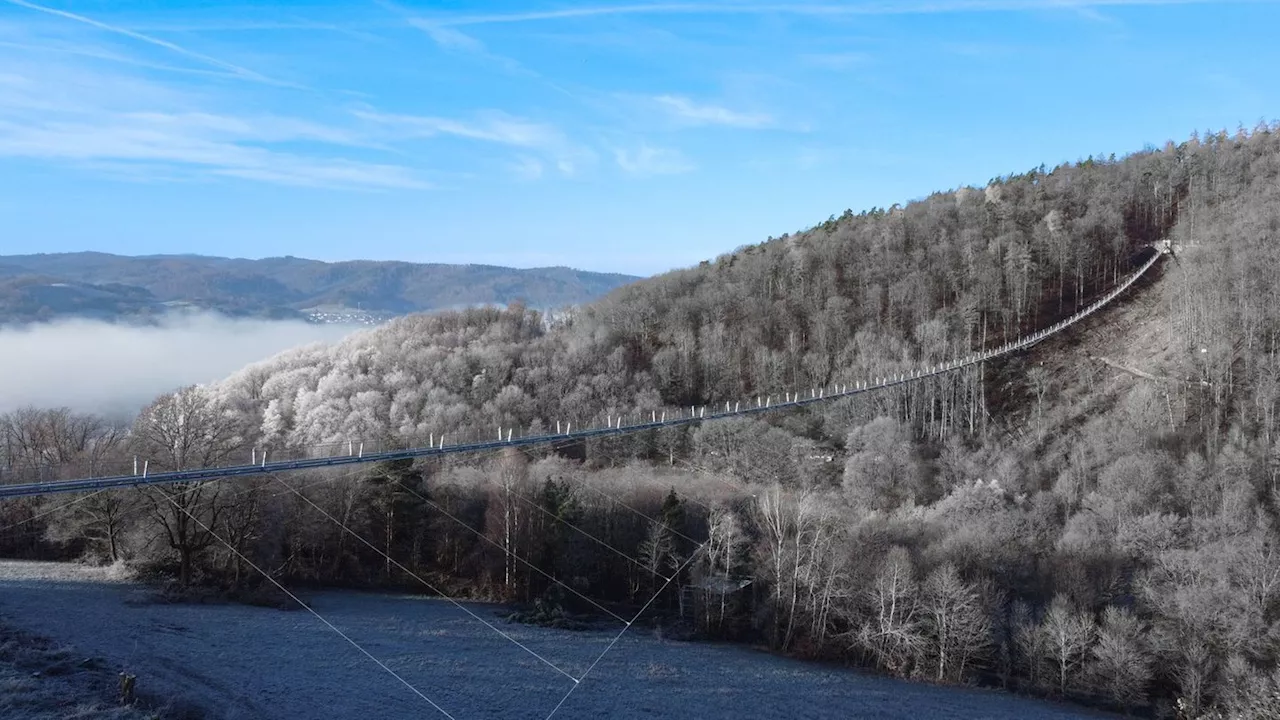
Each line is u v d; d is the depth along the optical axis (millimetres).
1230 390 122125
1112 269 186250
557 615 82125
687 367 159500
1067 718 64188
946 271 182625
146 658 55406
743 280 193500
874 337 161875
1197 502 95625
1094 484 107125
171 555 78812
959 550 84375
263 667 57688
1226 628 67500
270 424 135875
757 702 63188
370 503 94062
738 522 89188
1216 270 145625
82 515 77750
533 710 57375
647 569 88000
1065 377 145625
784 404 115375
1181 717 64562
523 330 189500
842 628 79812
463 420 131125
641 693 62875
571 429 120438
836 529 85500
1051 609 72250
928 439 129375
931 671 73312
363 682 58031
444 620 78125
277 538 83875
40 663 50531
